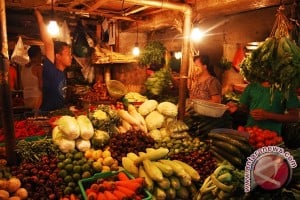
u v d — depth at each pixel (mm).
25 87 5375
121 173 2350
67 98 6258
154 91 5766
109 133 3006
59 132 2695
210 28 5730
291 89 2377
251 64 2564
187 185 2295
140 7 4570
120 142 2764
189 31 3830
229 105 4551
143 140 2928
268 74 2459
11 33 6227
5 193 1900
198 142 2898
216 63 5684
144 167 2355
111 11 5160
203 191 2162
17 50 4910
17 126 3225
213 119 3338
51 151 2594
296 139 3984
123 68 6742
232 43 5316
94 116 3025
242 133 2678
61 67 4301
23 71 5352
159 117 3418
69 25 6367
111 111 3213
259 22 4797
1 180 1992
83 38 6074
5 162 2385
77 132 2648
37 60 5375
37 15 4238
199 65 4344
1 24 2213
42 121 3455
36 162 2436
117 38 6551
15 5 4188
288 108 3088
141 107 3527
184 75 3879
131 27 6293
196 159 2580
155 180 2199
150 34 7293
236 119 4484
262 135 2691
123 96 5586
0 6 2191
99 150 2621
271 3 3537
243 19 5059
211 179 2160
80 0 4156
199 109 3381
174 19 4559
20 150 2492
